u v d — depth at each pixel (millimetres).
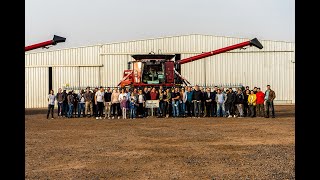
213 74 53219
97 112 29469
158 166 10625
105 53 53531
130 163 11125
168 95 29641
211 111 30453
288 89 53188
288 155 12141
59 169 10352
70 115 30953
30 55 54062
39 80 54062
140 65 31828
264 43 53156
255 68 53250
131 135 18156
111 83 53562
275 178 8930
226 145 14586
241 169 10039
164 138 16906
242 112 29469
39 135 18547
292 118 28156
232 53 53250
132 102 29078
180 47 53125
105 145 14922
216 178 9031
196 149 13672
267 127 21328
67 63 53938
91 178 9195
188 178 9086
